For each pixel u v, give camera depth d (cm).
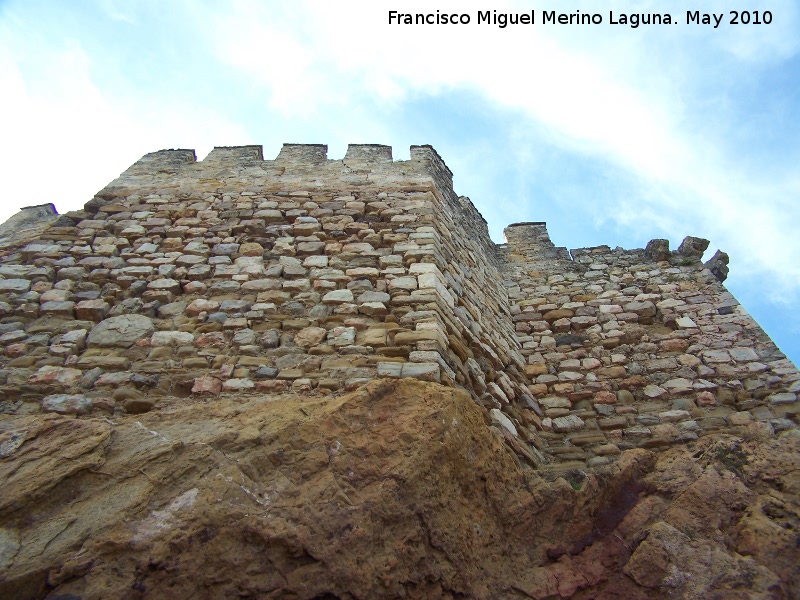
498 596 360
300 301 573
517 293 929
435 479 379
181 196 789
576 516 416
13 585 289
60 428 387
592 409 672
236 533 321
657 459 461
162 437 383
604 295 891
